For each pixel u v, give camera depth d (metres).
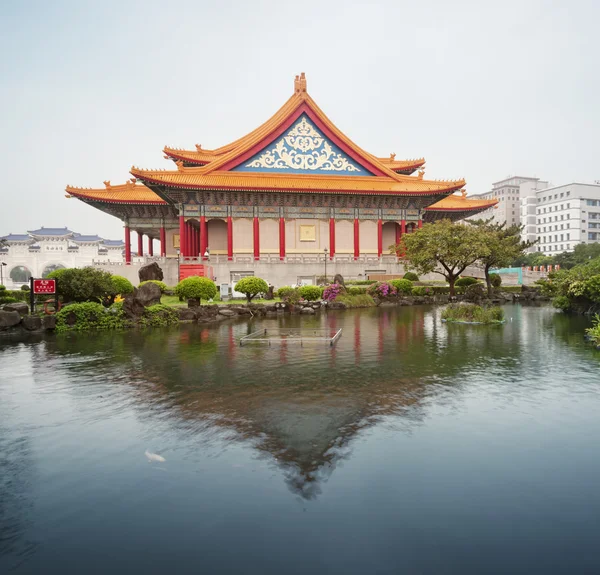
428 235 43.69
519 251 48.31
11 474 6.41
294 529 4.97
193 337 21.17
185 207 57.28
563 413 8.80
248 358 15.21
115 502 5.62
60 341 19.95
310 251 61.09
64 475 6.37
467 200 71.19
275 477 6.18
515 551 4.57
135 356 15.85
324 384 11.35
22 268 131.00
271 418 8.68
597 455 6.81
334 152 62.06
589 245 107.94
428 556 4.49
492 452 6.93
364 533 4.88
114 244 134.25
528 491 5.73
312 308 36.06
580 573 4.23
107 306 30.53
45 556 4.61
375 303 43.28
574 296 30.83
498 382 11.39
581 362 14.01
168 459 6.83
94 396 10.48
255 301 40.03
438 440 7.42
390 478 6.09
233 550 4.63
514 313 32.66
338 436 7.66
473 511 5.29
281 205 59.41
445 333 21.61
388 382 11.50
